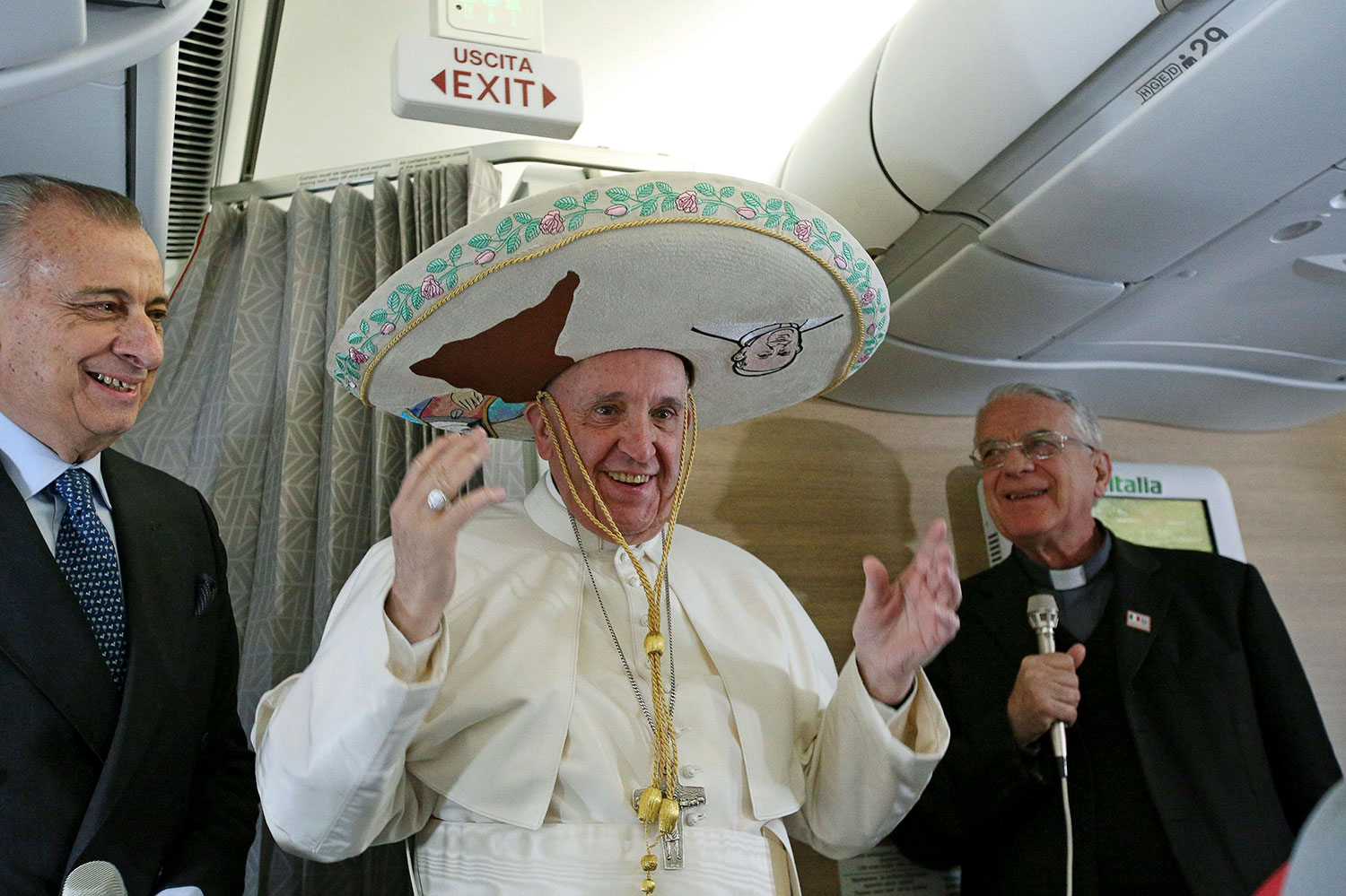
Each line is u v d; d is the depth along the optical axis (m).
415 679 1.32
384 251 2.37
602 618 1.66
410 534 1.26
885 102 2.31
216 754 1.67
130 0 1.63
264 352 2.33
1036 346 2.68
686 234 1.42
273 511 2.16
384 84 2.49
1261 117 1.81
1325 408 3.11
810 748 1.71
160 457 2.25
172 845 1.50
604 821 1.47
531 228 1.39
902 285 2.54
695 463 2.75
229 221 2.49
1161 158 1.93
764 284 1.53
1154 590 2.33
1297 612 3.12
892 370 2.76
